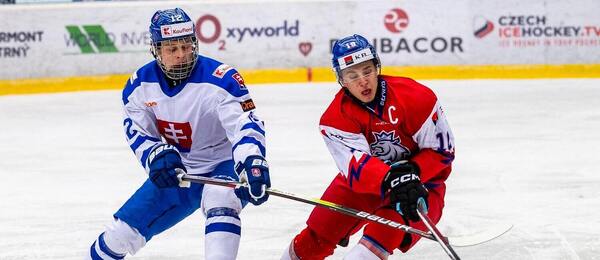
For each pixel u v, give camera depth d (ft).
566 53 115.24
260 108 95.45
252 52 119.14
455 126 81.15
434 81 114.73
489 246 45.29
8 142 82.84
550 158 66.49
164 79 34.96
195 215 54.13
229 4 118.73
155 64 35.42
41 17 117.60
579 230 47.67
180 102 34.73
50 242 48.91
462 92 102.89
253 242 47.44
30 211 56.34
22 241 49.19
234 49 119.24
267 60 119.14
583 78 114.21
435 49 117.19
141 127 35.60
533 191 56.80
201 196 35.81
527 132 77.20
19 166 71.46
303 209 54.03
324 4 117.91
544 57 115.55
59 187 63.26
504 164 65.00
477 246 45.29
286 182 60.95
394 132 33.76
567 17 114.83
